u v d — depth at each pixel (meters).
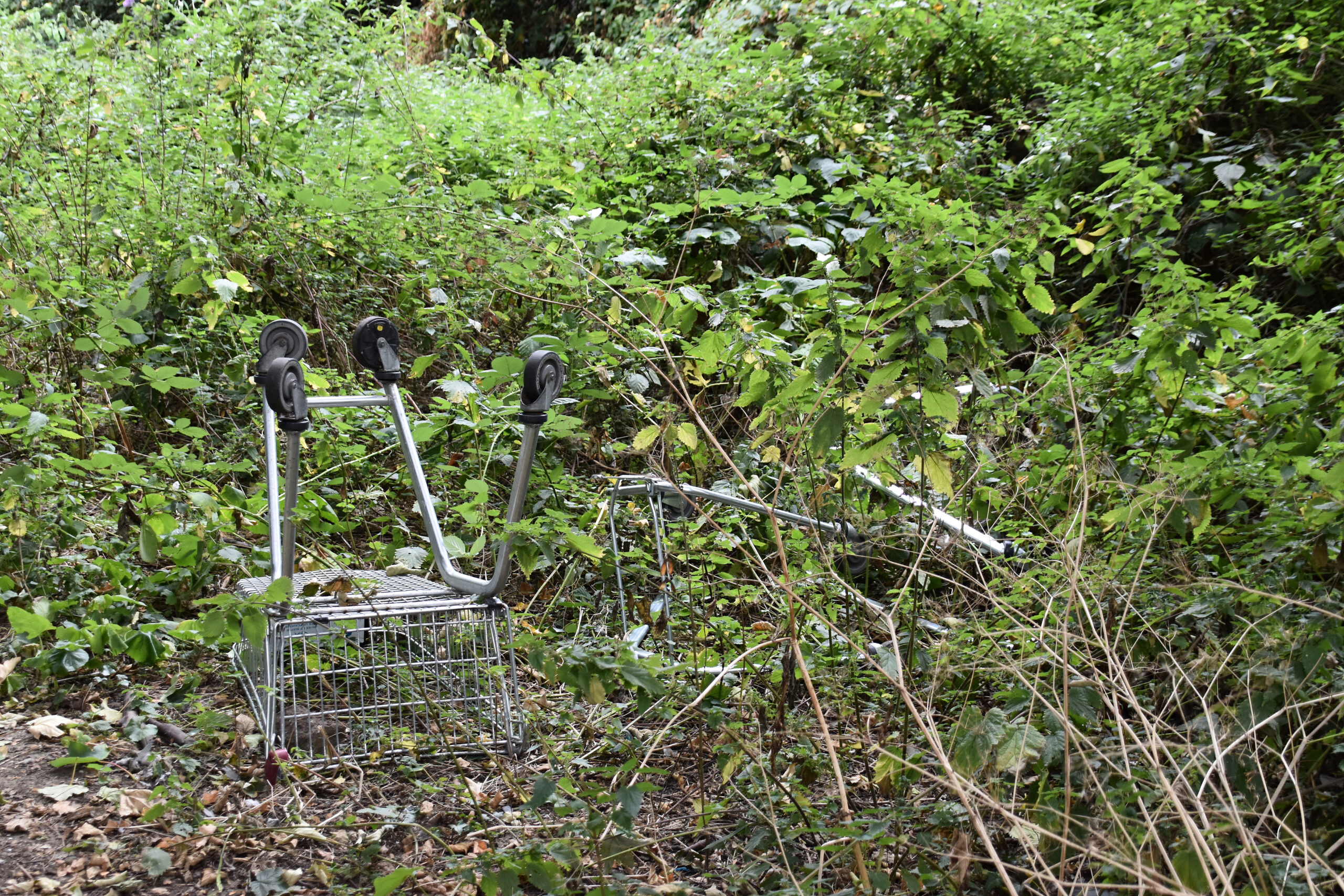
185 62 5.60
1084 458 2.69
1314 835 2.14
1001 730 2.14
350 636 3.09
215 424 4.95
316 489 4.27
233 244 5.20
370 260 5.50
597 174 6.04
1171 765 2.33
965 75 7.87
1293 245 4.69
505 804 2.72
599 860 2.18
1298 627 2.45
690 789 2.87
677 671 2.75
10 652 3.36
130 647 3.30
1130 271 4.49
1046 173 6.32
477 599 3.02
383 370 3.31
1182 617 2.81
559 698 3.32
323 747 2.92
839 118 6.62
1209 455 2.79
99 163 5.37
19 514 3.65
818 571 3.00
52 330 4.44
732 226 5.70
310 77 6.02
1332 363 2.81
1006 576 2.82
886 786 2.70
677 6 10.83
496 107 7.36
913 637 2.65
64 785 2.72
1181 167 5.61
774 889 2.37
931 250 2.58
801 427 2.68
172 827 2.54
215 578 3.97
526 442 2.83
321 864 2.41
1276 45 5.87
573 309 3.92
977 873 2.37
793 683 2.99
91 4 11.23
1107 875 2.10
